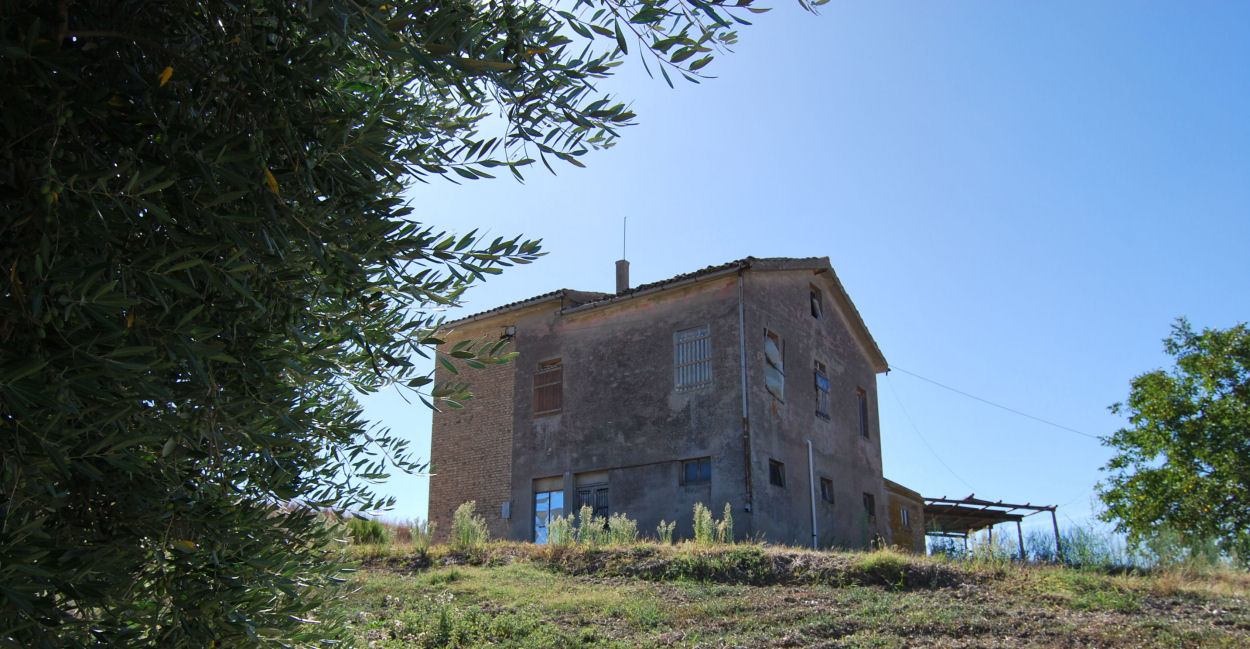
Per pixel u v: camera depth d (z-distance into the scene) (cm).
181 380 256
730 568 1306
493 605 1111
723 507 1809
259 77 261
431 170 298
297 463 328
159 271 230
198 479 267
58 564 220
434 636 936
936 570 1262
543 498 2098
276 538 290
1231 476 2734
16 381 199
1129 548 1512
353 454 360
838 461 2228
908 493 2609
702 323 1972
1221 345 2902
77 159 237
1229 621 1055
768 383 1959
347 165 278
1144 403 3020
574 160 309
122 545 242
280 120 256
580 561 1398
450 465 2280
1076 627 1010
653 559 1362
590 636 961
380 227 284
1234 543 1545
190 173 236
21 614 216
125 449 231
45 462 213
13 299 213
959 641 957
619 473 1978
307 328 301
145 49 256
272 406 276
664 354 2003
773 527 1838
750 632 980
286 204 256
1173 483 2858
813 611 1062
